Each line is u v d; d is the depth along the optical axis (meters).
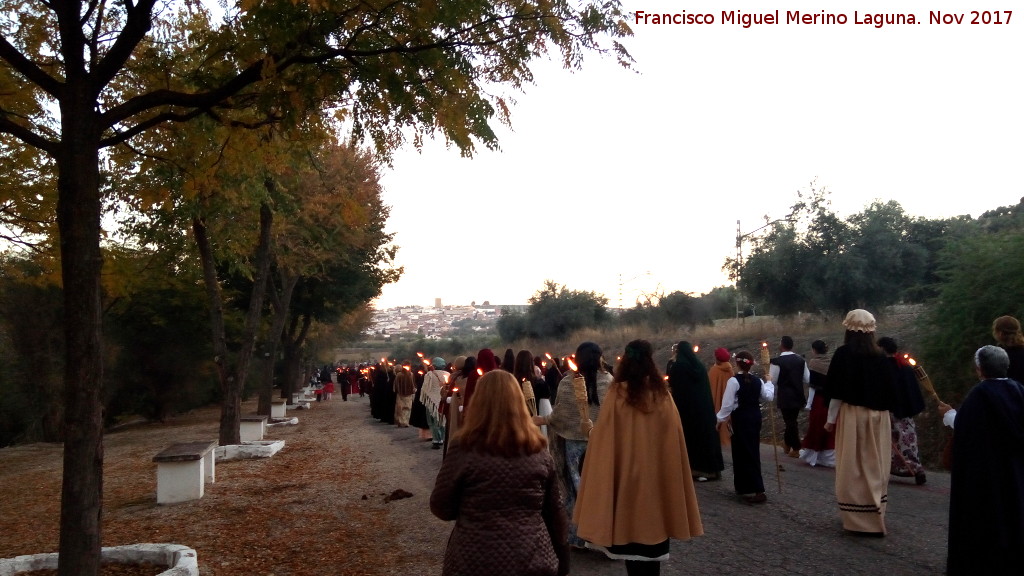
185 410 33.97
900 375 9.02
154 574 6.10
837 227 24.62
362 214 9.07
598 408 6.65
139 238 14.73
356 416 27.36
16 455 18.58
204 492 10.66
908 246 23.06
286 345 34.66
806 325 24.34
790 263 25.30
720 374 11.92
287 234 19.16
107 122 5.48
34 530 8.90
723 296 39.97
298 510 9.17
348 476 11.91
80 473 4.99
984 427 4.96
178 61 7.81
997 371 5.07
